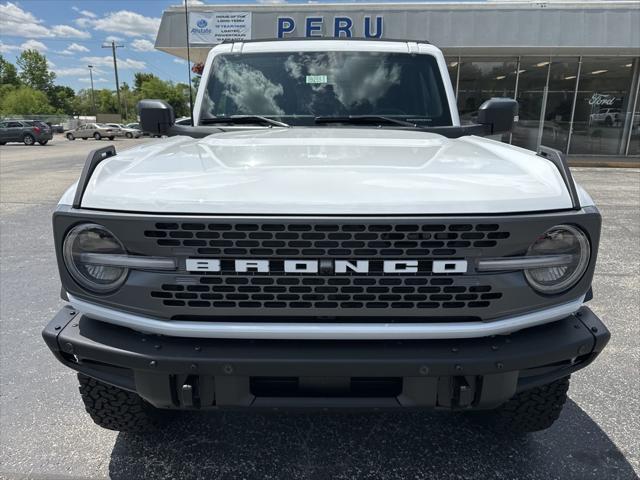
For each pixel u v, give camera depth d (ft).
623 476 7.53
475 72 54.90
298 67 11.14
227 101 10.97
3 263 18.02
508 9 49.57
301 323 5.77
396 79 11.04
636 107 55.72
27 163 61.05
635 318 13.24
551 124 56.34
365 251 5.53
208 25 49.88
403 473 7.62
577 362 6.43
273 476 7.57
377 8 49.70
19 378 10.36
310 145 7.78
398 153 7.26
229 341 5.90
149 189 5.77
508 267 5.64
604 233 22.86
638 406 9.33
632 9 49.47
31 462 7.85
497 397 6.00
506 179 6.06
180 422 8.87
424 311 5.72
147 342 5.95
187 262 5.61
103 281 5.90
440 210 5.48
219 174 6.08
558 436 8.46
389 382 6.02
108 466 7.78
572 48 50.34
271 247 5.52
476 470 7.68
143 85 340.80
